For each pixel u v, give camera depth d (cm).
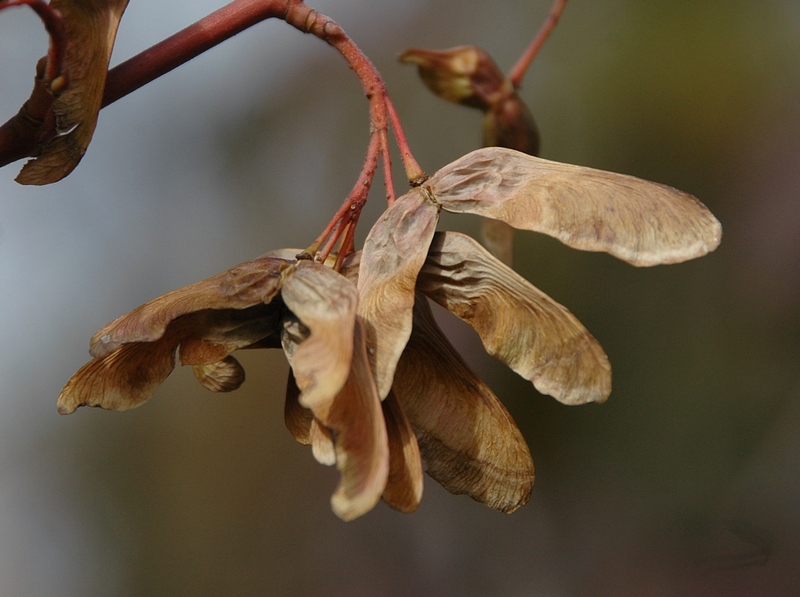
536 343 34
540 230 34
